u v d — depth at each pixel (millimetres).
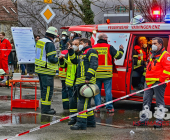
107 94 7660
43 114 7344
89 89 5746
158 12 9164
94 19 15914
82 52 5961
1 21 26531
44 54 7340
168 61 6055
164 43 8367
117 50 8047
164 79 6082
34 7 17406
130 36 7980
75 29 8906
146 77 6293
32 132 5711
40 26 17672
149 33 7691
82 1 15156
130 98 8031
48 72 7355
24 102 8008
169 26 7402
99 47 7609
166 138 5344
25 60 8648
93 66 5781
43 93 7414
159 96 6172
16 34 8727
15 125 6238
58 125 6285
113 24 8281
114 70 7758
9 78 11883
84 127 5941
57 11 16656
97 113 7621
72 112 6359
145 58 8742
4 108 7961
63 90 7969
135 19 7871
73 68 6582
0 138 5305
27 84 12508
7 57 12023
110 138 5328
